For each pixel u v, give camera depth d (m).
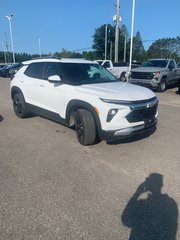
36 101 6.95
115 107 4.87
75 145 5.61
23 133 6.45
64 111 5.90
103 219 3.23
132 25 19.67
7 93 14.13
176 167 4.62
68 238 2.92
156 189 3.89
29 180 4.15
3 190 3.85
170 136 6.25
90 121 5.25
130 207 3.46
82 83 5.92
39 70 6.93
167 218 3.25
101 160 4.89
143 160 4.90
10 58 92.31
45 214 3.32
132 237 2.94
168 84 15.55
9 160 4.88
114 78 6.65
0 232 3.00
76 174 4.35
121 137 5.02
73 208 3.44
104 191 3.84
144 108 5.10
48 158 4.98
